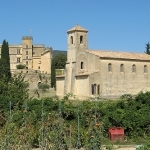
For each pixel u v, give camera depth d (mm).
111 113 28875
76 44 74875
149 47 131000
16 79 32281
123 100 30859
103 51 76812
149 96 31078
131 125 28891
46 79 132625
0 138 18328
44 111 27422
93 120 21797
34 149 21578
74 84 74062
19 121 23734
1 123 23438
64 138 19406
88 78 69688
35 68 167000
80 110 27281
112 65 73000
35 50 168875
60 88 79312
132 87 75500
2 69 112562
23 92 30797
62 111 27547
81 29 75688
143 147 20062
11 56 167625
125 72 74750
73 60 75125
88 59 74375
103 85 71312
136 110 30109
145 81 77938
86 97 66062
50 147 18406
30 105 28297
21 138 18656
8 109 28125
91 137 17562
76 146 21594
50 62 161125
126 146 25938
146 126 29172
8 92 29641
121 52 79312
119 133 27672
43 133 19422
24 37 167375
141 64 77688
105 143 26156
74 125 25875
